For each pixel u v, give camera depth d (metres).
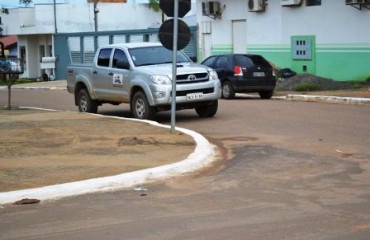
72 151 9.66
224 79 20.27
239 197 6.89
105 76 15.28
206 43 30.05
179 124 13.76
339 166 8.55
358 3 22.16
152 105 13.62
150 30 33.06
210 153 9.58
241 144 10.70
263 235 5.41
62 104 20.92
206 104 14.41
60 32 40.47
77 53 38.41
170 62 14.68
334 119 13.78
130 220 6.04
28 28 41.66
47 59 39.81
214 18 29.23
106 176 7.82
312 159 9.12
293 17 25.39
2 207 6.68
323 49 24.33
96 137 10.98
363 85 22.03
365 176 7.85
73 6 40.84
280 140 11.01
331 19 23.84
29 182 7.56
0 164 8.65
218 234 5.48
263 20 26.78
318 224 5.70
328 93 20.23
